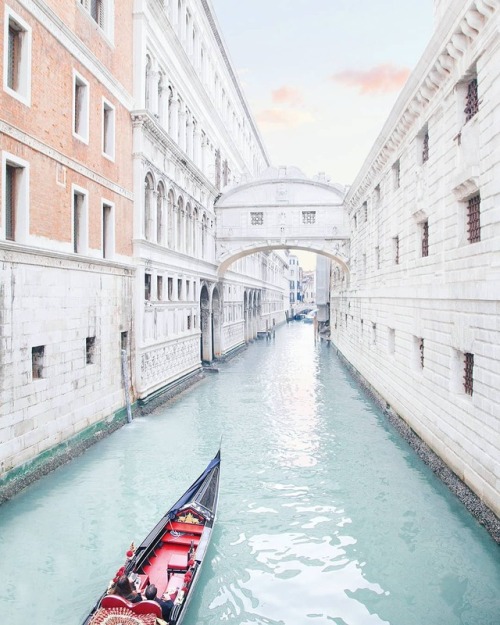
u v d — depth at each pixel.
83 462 12.55
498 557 8.49
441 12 12.48
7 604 7.22
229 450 13.92
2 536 9.01
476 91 10.49
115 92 15.23
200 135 26.05
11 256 10.01
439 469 11.73
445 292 11.55
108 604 6.11
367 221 22.58
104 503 10.35
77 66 12.81
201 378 24.83
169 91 20.83
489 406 9.13
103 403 14.41
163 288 19.66
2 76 9.77
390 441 14.88
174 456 13.16
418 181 13.90
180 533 8.48
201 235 25.92
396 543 9.02
